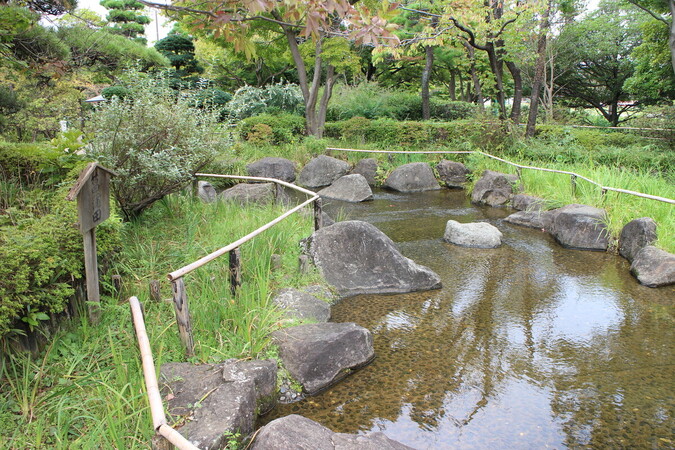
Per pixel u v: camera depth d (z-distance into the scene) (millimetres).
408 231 8680
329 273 5770
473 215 10016
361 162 13703
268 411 3438
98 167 3779
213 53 25156
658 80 19328
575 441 3191
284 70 24266
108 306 4004
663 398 3676
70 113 11234
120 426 2732
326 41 15219
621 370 4086
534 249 7637
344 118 19359
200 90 7312
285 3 2527
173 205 7109
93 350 3520
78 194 3533
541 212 9070
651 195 7668
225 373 3311
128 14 32594
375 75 25703
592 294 5793
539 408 3547
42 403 2930
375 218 9672
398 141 15664
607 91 30656
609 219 7656
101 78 12422
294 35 15867
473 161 13383
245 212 7137
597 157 11789
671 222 6781
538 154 12820
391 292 5777
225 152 7453
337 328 4160
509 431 3283
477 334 4723
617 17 25828
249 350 3797
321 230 6102
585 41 26125
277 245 5992
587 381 3914
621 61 27500
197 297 4461
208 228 6375
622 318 5133
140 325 3023
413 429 3289
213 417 2861
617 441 3189
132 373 3301
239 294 4430
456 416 3439
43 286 3455
